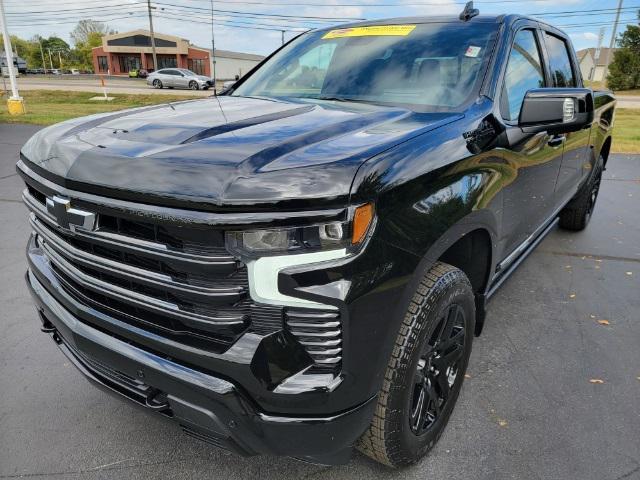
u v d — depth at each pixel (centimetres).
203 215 153
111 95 2922
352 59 302
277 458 233
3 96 2683
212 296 159
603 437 248
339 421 169
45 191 195
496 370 304
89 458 232
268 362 160
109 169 172
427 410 223
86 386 283
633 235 572
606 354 324
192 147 177
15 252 470
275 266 155
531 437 248
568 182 412
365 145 179
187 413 175
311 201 150
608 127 534
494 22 295
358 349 166
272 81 320
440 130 210
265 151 170
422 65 279
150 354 177
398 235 172
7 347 318
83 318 197
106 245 174
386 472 225
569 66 409
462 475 224
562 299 402
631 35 5925
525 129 267
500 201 247
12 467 225
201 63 6869
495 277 290
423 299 194
